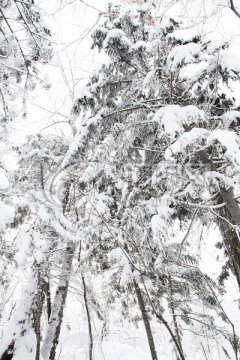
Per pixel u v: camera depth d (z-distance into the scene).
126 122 5.14
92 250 6.60
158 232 4.45
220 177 4.32
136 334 10.69
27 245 4.56
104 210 5.80
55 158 6.00
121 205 6.11
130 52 4.58
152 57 4.75
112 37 4.39
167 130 3.74
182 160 4.11
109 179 6.39
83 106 5.08
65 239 5.24
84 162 5.53
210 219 5.68
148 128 5.60
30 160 5.97
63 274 6.01
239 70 3.87
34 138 6.99
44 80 5.11
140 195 5.93
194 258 6.39
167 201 4.77
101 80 4.99
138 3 7.41
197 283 6.46
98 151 5.33
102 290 7.38
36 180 6.21
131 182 5.98
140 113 5.20
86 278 6.75
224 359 7.21
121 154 5.62
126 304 7.39
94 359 7.55
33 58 5.21
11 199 5.98
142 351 9.87
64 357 7.52
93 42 4.86
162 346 10.50
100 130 5.21
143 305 6.38
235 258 4.70
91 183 6.53
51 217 5.26
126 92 5.17
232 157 3.31
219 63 3.95
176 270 6.28
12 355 5.09
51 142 7.37
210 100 4.68
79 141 5.05
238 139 3.85
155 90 4.90
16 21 4.64
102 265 6.94
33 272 5.79
